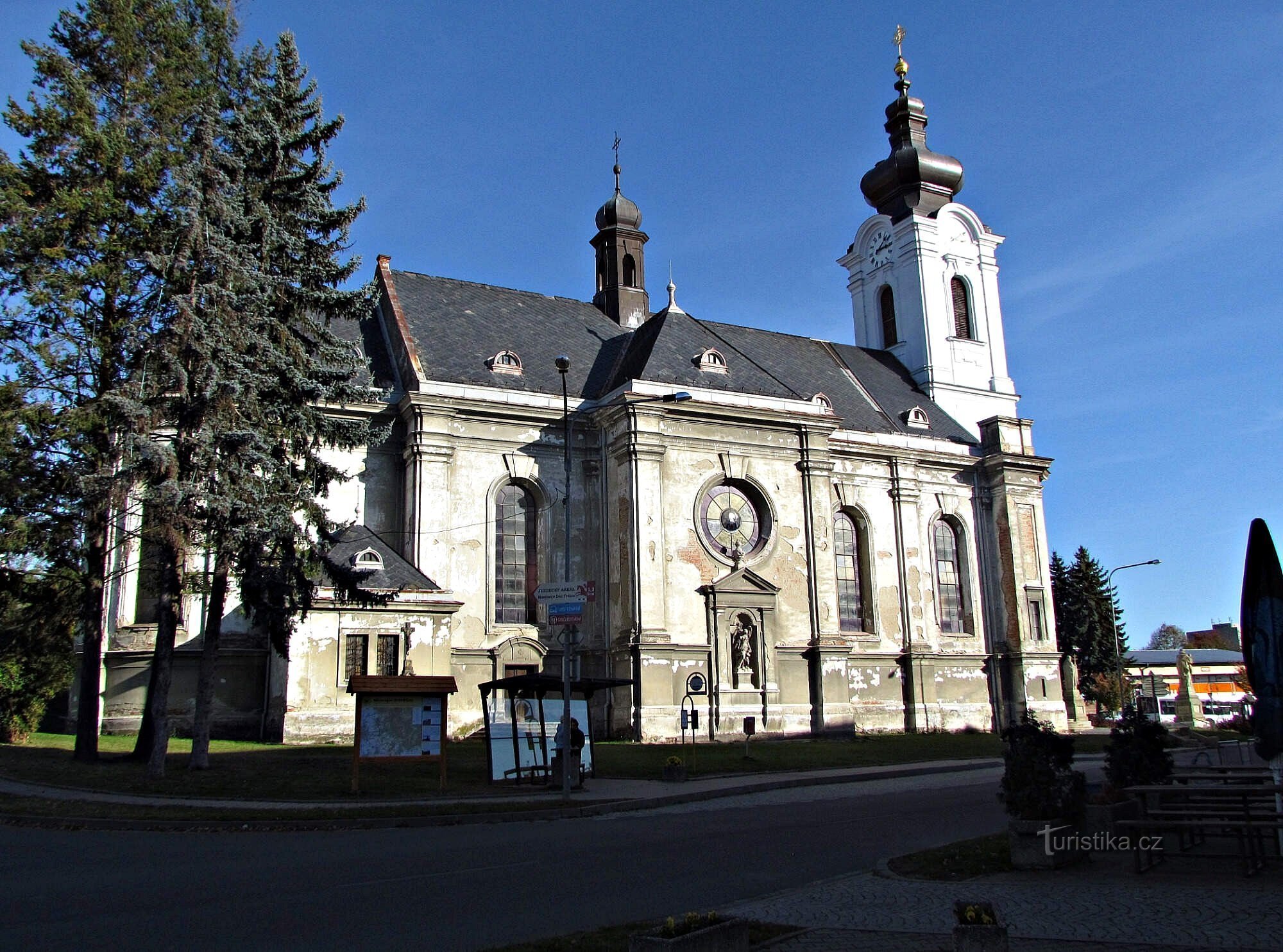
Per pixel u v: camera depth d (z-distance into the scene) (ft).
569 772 75.31
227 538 83.41
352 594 94.43
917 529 162.30
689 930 26.99
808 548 139.74
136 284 91.71
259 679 118.73
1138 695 246.27
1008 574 167.43
